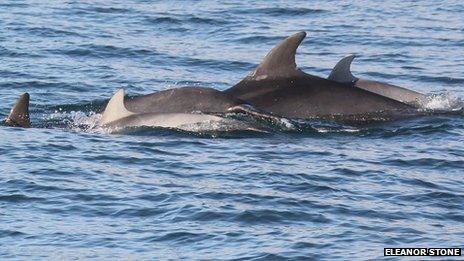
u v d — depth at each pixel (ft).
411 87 287.28
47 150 211.41
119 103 233.14
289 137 228.02
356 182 196.75
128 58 308.81
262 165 205.05
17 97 261.03
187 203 182.91
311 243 167.43
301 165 205.98
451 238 170.09
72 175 197.06
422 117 246.88
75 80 279.90
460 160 211.61
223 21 355.36
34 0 377.71
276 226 174.40
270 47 327.67
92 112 248.32
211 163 206.28
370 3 387.96
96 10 364.99
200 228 172.96
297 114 244.01
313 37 338.34
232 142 221.87
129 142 219.00
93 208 181.47
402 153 216.33
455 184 197.16
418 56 319.06
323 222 176.35
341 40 335.67
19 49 308.81
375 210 182.29
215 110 237.04
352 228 173.78
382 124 241.35
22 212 179.52
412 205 185.47
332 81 253.03
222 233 171.12
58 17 352.08
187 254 163.63
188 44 327.67
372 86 260.21
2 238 169.27
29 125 231.50
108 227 173.78
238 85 250.98
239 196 186.60
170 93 240.53
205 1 384.68
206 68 302.66
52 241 168.14
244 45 329.11
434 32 347.56
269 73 251.80
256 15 365.61
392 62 312.29
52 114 246.06
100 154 210.18
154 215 178.60
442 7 384.06
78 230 172.55
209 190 189.67
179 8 371.35
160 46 322.75
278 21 359.05
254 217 177.47
